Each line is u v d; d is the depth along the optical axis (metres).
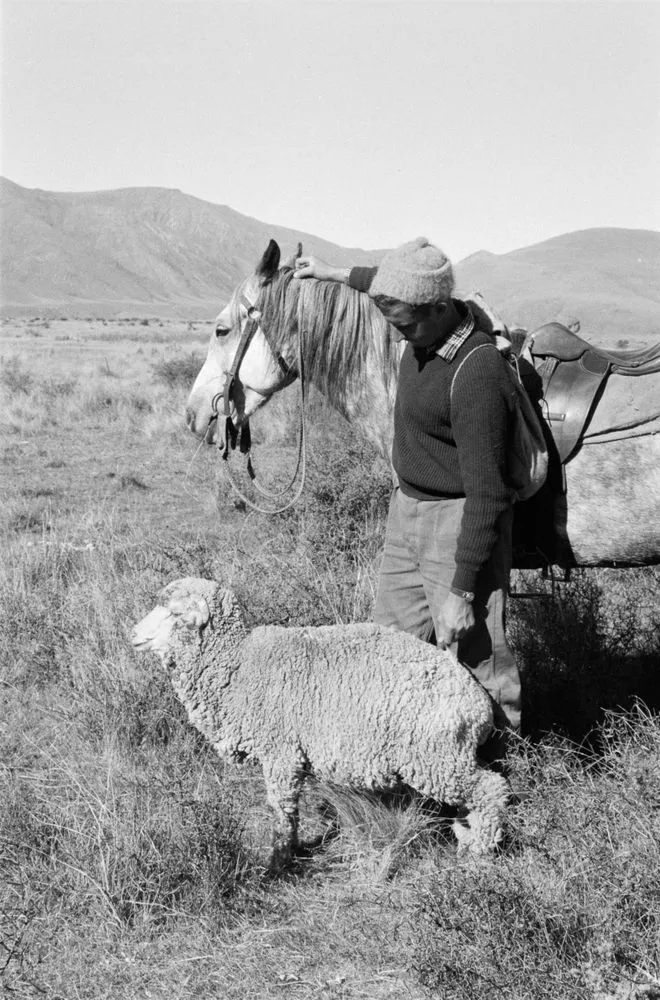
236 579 6.87
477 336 4.01
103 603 6.77
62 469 14.61
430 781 3.95
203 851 4.06
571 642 5.53
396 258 3.82
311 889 4.09
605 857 3.56
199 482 13.04
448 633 4.12
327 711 3.99
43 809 4.57
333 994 3.46
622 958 3.30
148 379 27.64
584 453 4.50
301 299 5.08
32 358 40.44
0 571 8.05
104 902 3.88
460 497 4.23
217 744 4.25
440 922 3.43
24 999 3.48
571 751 4.27
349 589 6.45
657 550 4.55
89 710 5.52
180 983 3.55
